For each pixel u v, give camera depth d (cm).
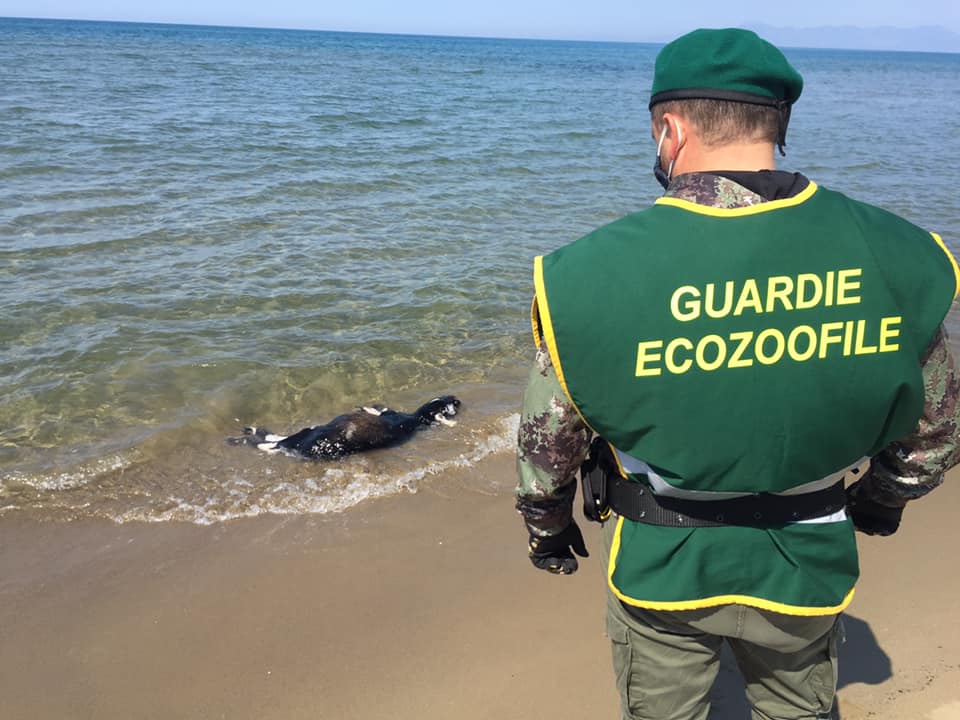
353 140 1602
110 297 682
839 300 139
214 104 2055
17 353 570
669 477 146
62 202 964
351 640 304
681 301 138
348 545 372
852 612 311
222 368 573
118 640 304
